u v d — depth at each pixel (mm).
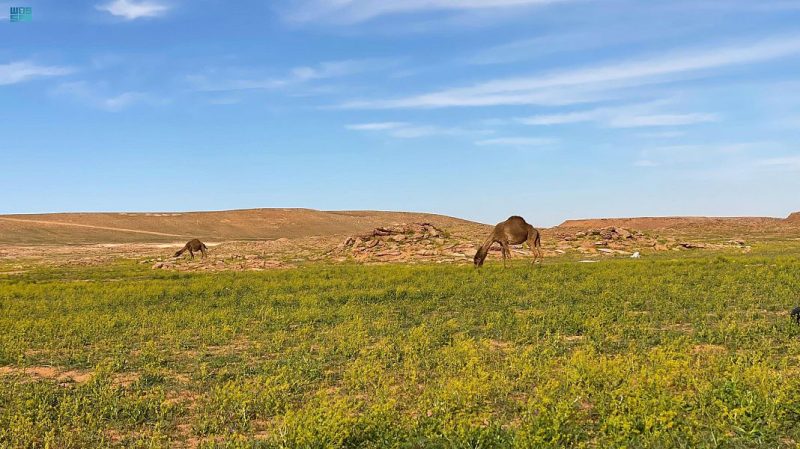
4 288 28141
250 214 144000
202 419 9133
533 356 11859
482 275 27344
